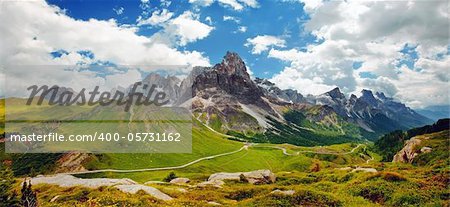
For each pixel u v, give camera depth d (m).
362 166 113.56
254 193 73.38
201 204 56.59
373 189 64.12
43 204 56.81
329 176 99.38
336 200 57.25
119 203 51.69
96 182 83.94
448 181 69.69
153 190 63.16
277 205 54.91
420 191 61.41
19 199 65.62
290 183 101.69
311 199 57.44
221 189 80.38
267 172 108.94
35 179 95.31
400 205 56.81
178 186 94.75
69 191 74.56
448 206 54.16
